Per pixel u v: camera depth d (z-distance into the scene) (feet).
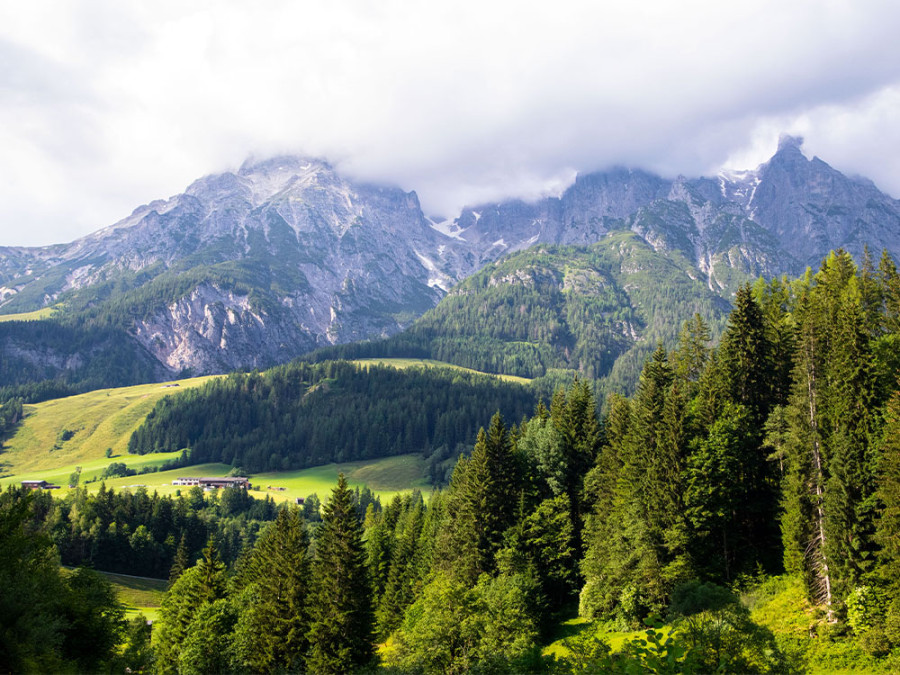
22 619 136.46
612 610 247.50
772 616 191.52
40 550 168.04
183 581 279.28
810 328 217.97
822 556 188.55
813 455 202.28
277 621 240.73
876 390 202.39
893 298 266.98
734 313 275.39
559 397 371.15
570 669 87.51
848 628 172.86
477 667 178.70
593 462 327.26
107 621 200.75
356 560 246.88
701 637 112.27
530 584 253.03
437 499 467.11
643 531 234.99
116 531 542.98
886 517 170.19
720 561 231.91
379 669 234.17
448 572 302.45
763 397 264.11
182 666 221.87
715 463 233.35
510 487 315.17
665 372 323.37
